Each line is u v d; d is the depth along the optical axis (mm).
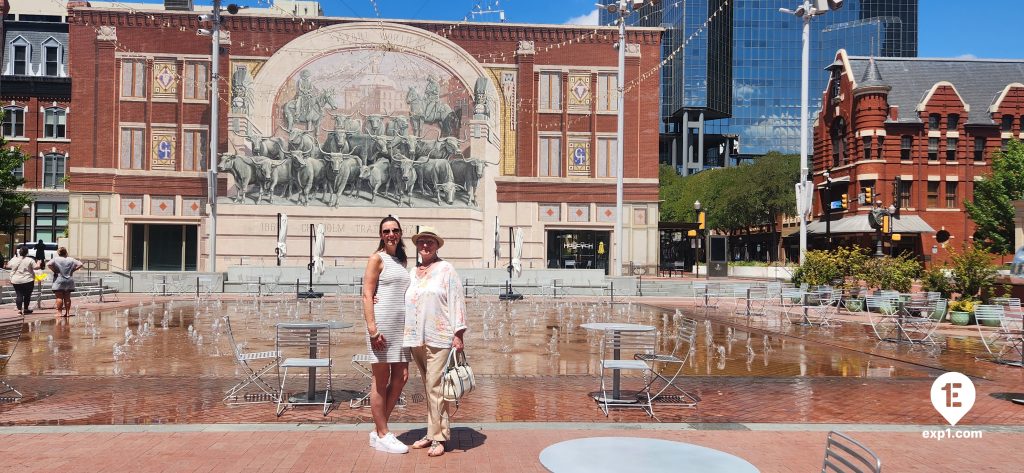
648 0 33000
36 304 24734
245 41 41406
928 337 17000
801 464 6348
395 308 6547
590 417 8281
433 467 6105
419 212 39344
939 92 45688
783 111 135875
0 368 11641
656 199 42812
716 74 127188
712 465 3793
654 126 43125
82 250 40562
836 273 25891
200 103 41531
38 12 59312
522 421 8031
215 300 28172
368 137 40219
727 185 64500
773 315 23516
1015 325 15852
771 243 68750
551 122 42969
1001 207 41688
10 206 41438
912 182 45344
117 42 41125
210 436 7105
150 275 32812
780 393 9977
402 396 9320
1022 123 46531
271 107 41188
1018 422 8234
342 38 41562
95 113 40938
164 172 41219
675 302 29859
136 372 11289
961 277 21266
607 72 43062
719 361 13227
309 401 8859
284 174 39531
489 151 41219
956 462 6504
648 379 11102
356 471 5977
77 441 6875
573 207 42875
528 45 42625
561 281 34344
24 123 50094
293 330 9406
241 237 38938
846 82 47812
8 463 6113
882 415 8555
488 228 41281
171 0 43000
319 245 30609
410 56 42000
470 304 28031
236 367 11812
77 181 40625
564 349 14766
